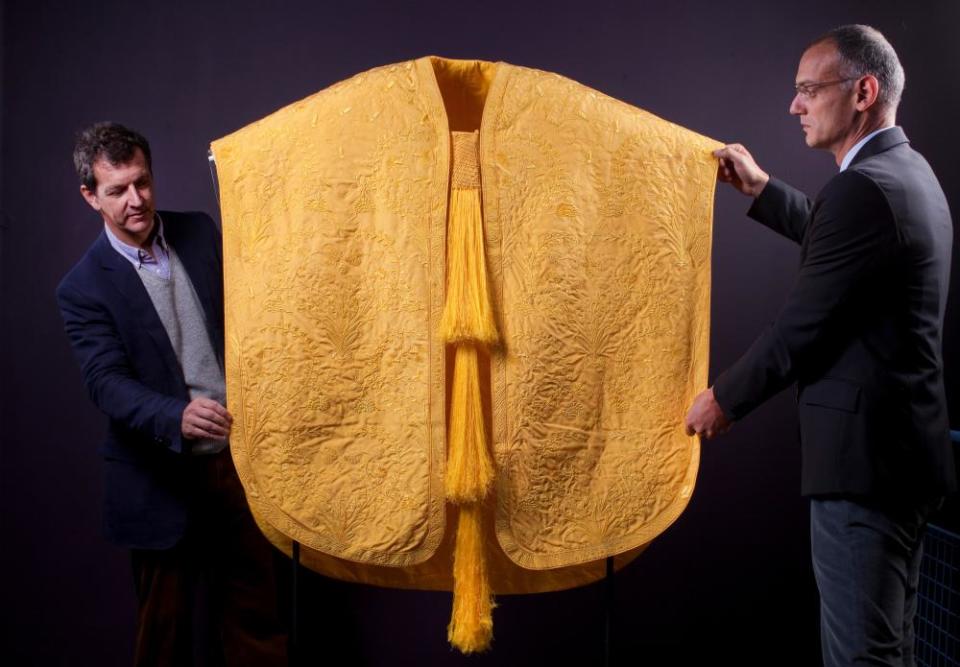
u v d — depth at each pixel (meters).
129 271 1.98
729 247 2.53
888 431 1.56
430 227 1.74
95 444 2.44
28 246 2.41
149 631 2.04
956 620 2.33
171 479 2.02
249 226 1.77
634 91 2.49
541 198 1.77
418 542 1.73
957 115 2.45
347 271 1.75
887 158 1.65
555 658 2.55
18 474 2.42
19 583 2.43
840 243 1.58
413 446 1.73
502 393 1.74
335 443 1.75
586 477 1.77
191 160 2.44
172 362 2.00
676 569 2.54
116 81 2.41
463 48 2.47
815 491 1.61
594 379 1.78
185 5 2.43
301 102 1.82
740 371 1.68
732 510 2.54
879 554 1.58
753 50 2.49
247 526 2.21
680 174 1.84
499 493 1.74
